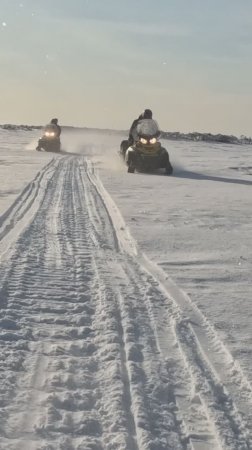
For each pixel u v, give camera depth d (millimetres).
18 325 4441
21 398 3191
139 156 20766
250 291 5656
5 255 6883
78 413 3051
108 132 76188
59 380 3459
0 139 48969
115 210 11406
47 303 5070
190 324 4625
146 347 4102
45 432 2826
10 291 5355
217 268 6668
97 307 5020
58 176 17750
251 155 42281
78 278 6020
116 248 7875
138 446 2748
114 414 3047
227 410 3174
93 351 3998
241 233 9188
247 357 3891
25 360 3758
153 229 9234
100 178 17969
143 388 3395
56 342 4133
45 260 6797
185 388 3453
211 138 75250
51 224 9344
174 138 73562
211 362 3852
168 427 2957
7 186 14492
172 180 18750
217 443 2822
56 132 33781
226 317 4781
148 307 5086
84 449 2684
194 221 10289
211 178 20609
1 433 2785
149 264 6910
